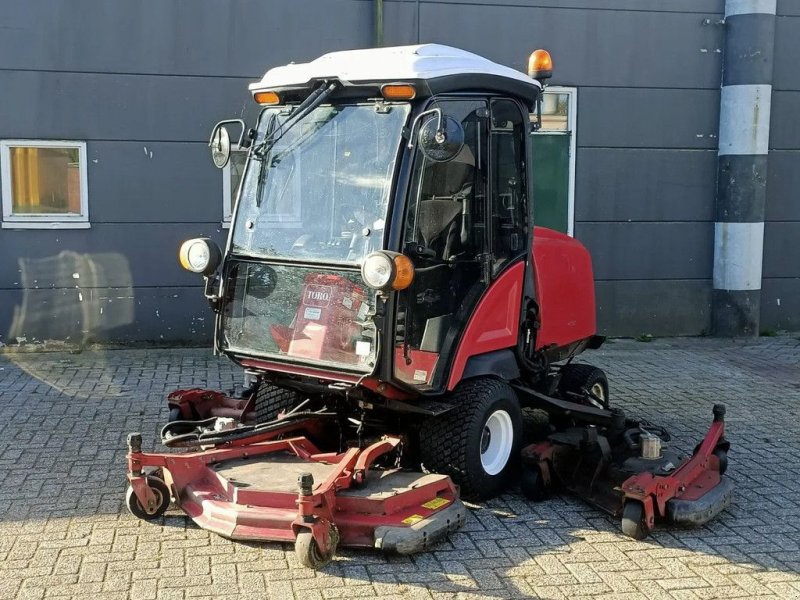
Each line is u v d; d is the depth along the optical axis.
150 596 4.00
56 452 6.02
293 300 4.96
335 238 4.86
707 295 10.79
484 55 9.90
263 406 5.67
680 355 9.78
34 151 9.20
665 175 10.50
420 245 4.86
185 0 9.25
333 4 9.55
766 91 10.31
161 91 9.32
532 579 4.26
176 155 9.42
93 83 9.18
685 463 5.09
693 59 10.39
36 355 9.14
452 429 5.06
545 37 10.02
